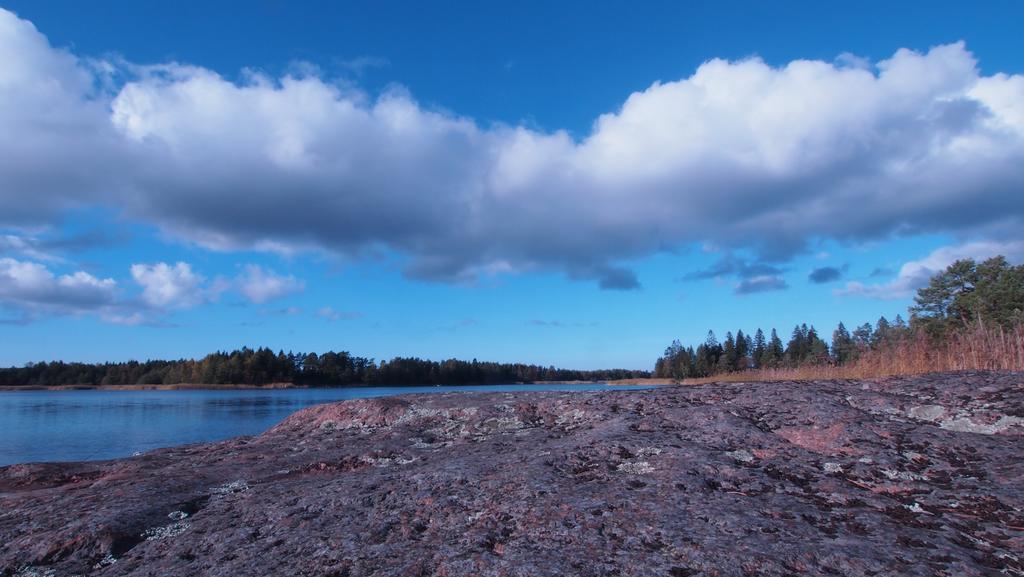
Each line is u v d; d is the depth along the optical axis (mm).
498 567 4488
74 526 6562
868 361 20422
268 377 135500
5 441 29562
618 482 6348
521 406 12562
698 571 4254
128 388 138250
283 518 6262
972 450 7090
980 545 4574
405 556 4914
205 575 4922
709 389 11680
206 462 10727
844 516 5262
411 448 10586
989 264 38844
